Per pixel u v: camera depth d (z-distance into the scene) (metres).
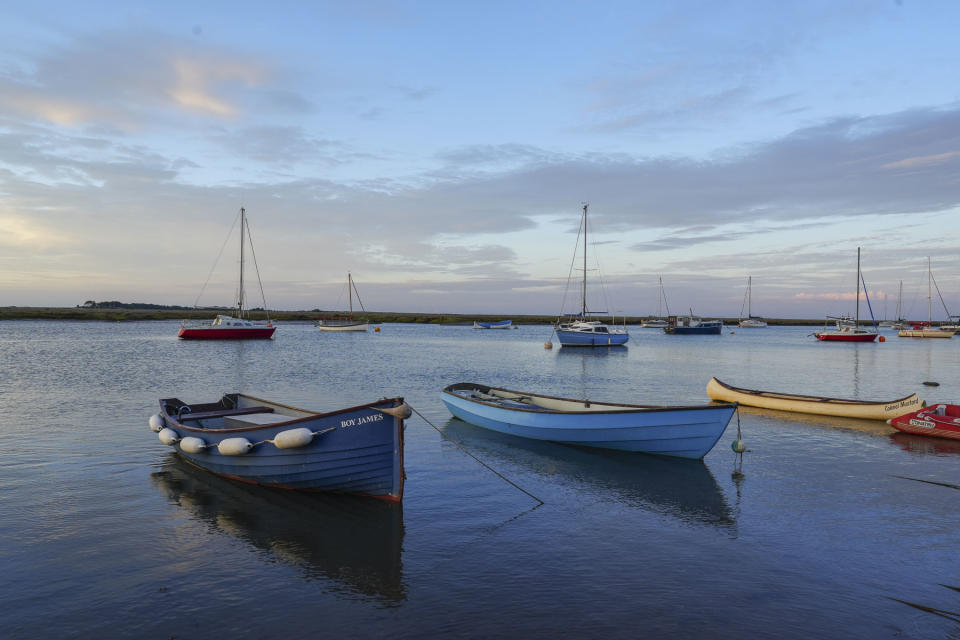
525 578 10.10
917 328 134.12
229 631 8.40
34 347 67.00
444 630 8.44
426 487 15.39
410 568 10.50
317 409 26.95
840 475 16.83
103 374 40.62
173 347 69.88
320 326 128.88
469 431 22.33
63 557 10.79
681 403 31.16
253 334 86.44
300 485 14.58
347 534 12.09
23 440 19.81
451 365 51.66
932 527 12.65
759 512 13.62
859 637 8.31
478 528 12.50
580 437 19.53
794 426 24.08
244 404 19.89
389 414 13.45
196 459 16.14
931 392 36.31
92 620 8.66
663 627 8.52
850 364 56.88
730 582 9.95
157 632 8.37
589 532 12.30
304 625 8.57
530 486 15.59
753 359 62.81
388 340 97.44
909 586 9.86
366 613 8.91
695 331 126.56
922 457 18.94
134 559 10.77
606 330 82.00
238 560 10.80
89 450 18.48
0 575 10.03
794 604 9.21
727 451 19.75
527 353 69.38
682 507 13.96
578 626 8.53
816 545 11.63
